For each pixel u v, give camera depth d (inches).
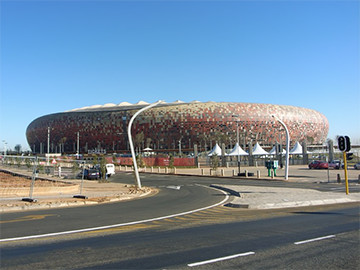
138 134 4980.3
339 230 361.7
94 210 556.7
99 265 239.6
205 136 5000.0
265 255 264.7
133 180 1430.9
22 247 295.7
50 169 1379.2
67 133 5418.3
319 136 5797.2
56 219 456.8
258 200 622.8
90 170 1481.3
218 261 248.2
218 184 1132.5
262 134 5157.5
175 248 289.3
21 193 807.1
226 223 417.1
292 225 395.5
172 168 2411.4
